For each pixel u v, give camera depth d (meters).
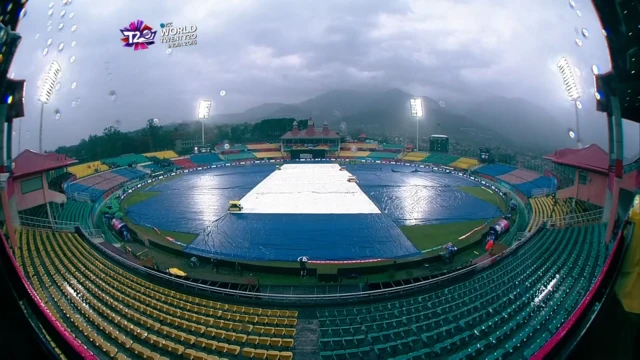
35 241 25.59
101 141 93.81
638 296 6.13
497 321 16.91
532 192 48.81
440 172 79.44
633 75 6.48
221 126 141.12
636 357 5.96
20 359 6.09
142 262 26.42
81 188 53.03
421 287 22.38
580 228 26.59
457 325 17.03
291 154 104.00
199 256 31.02
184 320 18.58
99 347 14.76
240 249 33.06
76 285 20.50
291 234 37.25
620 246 6.51
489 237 33.50
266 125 134.00
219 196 55.94
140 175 73.06
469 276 23.95
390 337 16.78
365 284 24.81
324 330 17.70
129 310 18.83
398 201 51.53
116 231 37.94
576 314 6.90
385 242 34.78
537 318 16.47
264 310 19.89
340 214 44.75
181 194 57.88
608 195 21.88
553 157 31.94
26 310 6.49
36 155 30.62
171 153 95.88
